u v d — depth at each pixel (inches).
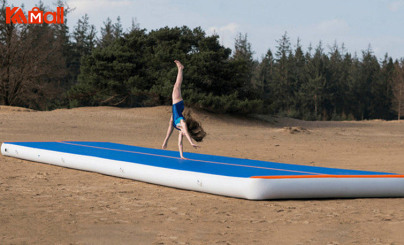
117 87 1494.8
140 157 430.0
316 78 3885.3
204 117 1322.6
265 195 311.4
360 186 329.1
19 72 1740.9
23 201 295.6
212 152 681.0
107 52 1505.9
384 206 301.0
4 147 553.9
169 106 1403.8
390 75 4242.1
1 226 230.1
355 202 314.0
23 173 424.8
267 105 1513.3
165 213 270.5
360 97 4259.4
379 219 260.1
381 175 340.5
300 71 4318.4
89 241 208.2
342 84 4192.9
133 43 1537.9
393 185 333.7
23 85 1786.4
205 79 1419.8
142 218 256.1
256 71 4569.4
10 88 1765.5
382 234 225.6
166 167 362.9
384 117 4254.4
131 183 381.7
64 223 240.1
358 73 4576.8
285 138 995.9
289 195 316.8
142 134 965.8
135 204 295.7
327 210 285.6
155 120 1196.5
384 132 1275.8
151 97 1492.4
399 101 3742.6
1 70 1732.3
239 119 1414.9
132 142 807.7
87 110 1298.0
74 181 386.9
